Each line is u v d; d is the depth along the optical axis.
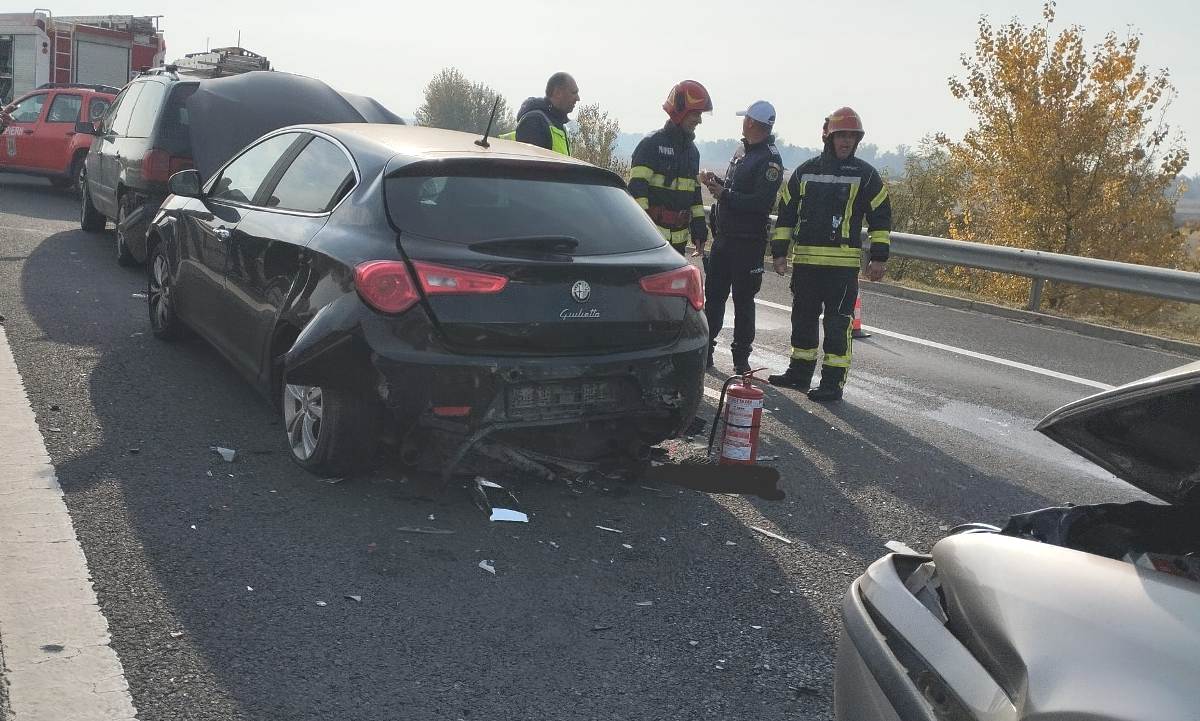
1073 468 6.12
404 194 4.50
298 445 4.91
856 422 6.84
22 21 20.16
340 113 9.91
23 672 3.03
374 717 3.00
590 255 4.58
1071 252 23.88
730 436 5.35
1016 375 8.74
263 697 3.03
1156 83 22.62
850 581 4.27
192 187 6.35
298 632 3.43
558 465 4.77
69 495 4.35
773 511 5.01
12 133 16.69
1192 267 23.56
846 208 7.18
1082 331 11.55
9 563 3.70
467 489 4.87
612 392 4.65
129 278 9.37
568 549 4.33
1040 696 1.79
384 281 4.25
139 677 3.07
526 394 4.43
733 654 3.58
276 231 5.12
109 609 3.45
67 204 15.31
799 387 7.64
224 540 4.06
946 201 30.56
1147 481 2.58
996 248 12.92
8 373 6.02
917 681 2.15
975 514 5.21
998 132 23.88
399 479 4.88
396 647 3.40
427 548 4.18
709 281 7.81
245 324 5.40
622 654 3.52
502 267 4.32
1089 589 1.93
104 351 6.70
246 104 9.49
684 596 4.00
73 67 20.81
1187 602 1.81
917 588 2.41
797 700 3.32
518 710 3.11
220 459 4.94
